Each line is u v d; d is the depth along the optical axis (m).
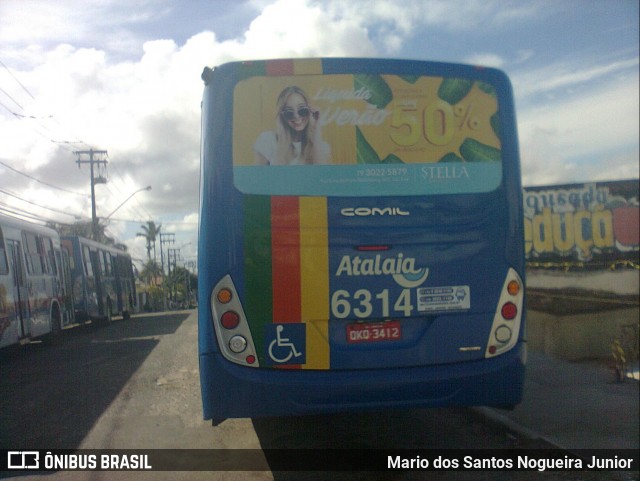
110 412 7.85
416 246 5.41
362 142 5.39
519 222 5.65
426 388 5.37
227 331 5.20
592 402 7.79
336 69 5.43
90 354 13.66
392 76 5.50
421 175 5.46
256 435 6.88
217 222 5.23
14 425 7.34
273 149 5.31
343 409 5.28
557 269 11.19
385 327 5.36
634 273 11.02
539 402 7.83
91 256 22.55
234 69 5.36
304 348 5.25
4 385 9.95
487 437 6.79
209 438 6.77
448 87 5.58
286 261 5.25
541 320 11.26
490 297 5.54
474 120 5.60
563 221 11.33
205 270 5.25
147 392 8.95
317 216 5.29
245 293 5.21
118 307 26.98
